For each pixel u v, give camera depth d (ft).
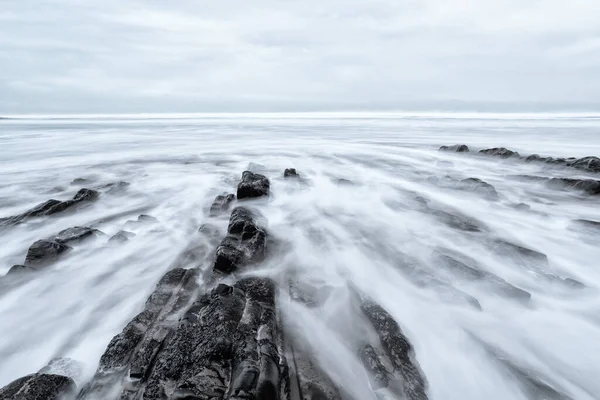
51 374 13.05
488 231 29.55
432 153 74.18
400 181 48.16
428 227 30.32
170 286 19.08
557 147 83.15
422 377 13.57
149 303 17.51
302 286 20.36
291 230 29.76
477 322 17.35
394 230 29.68
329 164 63.00
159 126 197.26
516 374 13.98
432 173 53.67
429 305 18.66
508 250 24.22
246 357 12.68
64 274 22.22
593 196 38.32
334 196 40.60
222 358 12.71
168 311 16.97
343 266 23.17
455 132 135.23
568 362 14.98
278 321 16.84
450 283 20.76
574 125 172.65
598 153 71.97
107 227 31.04
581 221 29.60
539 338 16.35
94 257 24.52
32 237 29.32
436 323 17.26
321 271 22.43
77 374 13.98
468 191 40.27
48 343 16.48
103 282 21.49
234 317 14.98
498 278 20.26
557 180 42.75
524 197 40.45
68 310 18.88
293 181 46.21
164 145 98.73
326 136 122.72
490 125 181.16
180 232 29.58
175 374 12.37
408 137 115.34
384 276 21.80
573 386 13.82
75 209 35.29
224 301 15.96
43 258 23.08
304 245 26.61
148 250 25.80
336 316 17.65
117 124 221.87
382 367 13.84
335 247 26.23
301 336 15.93
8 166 65.21
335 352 15.07
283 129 164.04
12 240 28.71
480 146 86.69
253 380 11.60
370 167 59.57
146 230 29.91
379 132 139.33
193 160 70.79
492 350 15.51
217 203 35.58
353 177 51.19
